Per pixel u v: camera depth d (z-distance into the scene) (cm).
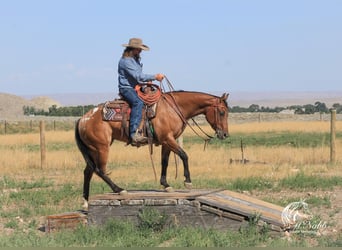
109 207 1191
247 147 3100
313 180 1766
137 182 1875
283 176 1875
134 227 1163
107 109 1259
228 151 2722
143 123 1251
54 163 2367
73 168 2342
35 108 11619
